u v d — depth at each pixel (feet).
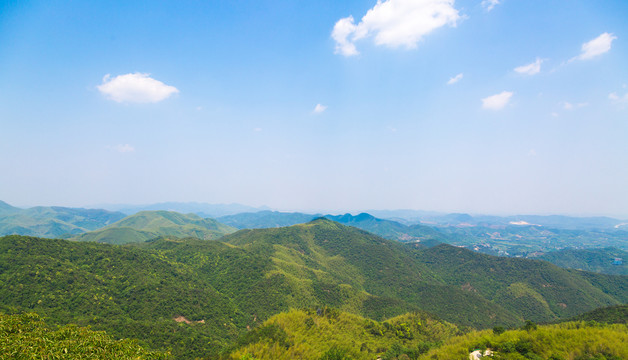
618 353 141.79
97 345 131.95
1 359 104.78
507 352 168.96
